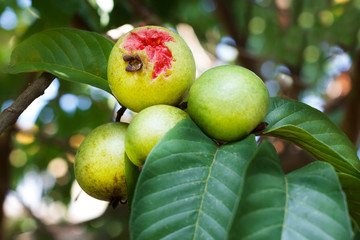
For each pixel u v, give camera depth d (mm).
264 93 343
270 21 1009
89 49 413
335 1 838
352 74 739
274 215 272
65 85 788
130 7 613
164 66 353
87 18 589
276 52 867
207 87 337
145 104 358
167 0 676
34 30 563
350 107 734
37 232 1019
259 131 357
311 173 293
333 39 850
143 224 291
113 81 358
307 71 1024
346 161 346
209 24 999
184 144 314
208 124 334
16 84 729
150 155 304
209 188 301
